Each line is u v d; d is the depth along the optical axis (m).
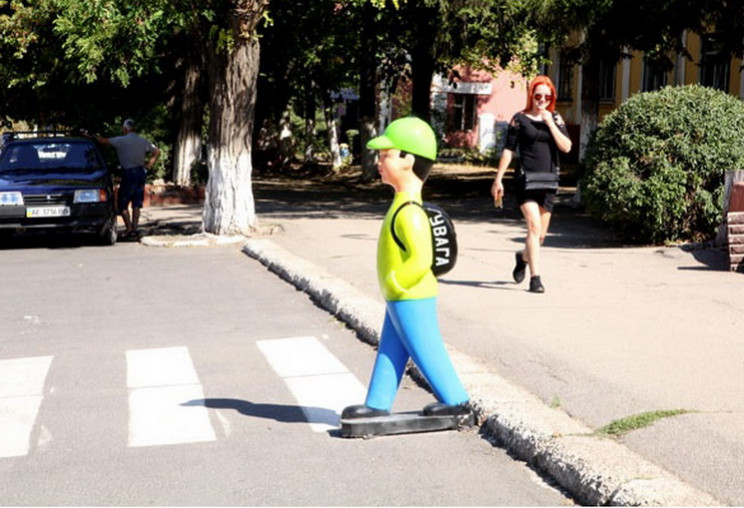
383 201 27.48
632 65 36.41
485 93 47.69
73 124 27.45
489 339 8.47
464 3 25.78
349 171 41.09
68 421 6.74
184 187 26.42
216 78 17.69
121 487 5.39
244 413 6.80
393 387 6.23
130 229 19.92
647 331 8.71
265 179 39.22
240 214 17.88
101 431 6.47
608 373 7.23
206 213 18.11
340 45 29.61
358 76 37.50
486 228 18.48
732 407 6.27
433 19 26.97
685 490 4.67
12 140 19.62
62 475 5.62
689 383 6.90
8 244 19.12
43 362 8.62
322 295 10.95
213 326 10.05
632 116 14.42
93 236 20.31
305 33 29.45
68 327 10.29
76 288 12.97
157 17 18.83
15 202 17.91
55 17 24.59
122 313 11.01
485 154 46.19
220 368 8.17
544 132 10.71
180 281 13.28
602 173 14.58
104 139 19.83
